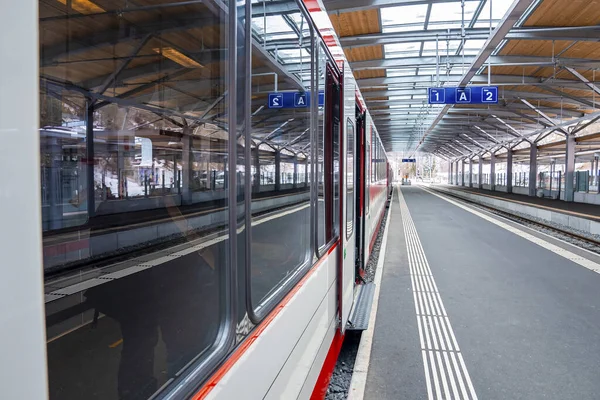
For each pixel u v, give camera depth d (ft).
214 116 5.21
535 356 15.96
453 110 86.17
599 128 105.60
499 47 46.91
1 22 2.15
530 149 114.42
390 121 104.37
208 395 4.19
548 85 60.34
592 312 20.81
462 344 17.10
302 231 8.65
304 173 8.67
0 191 2.13
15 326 2.20
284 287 7.05
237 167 5.16
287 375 6.94
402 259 33.58
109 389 5.26
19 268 2.22
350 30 41.83
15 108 2.22
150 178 6.50
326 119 10.78
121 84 5.82
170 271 6.22
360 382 13.88
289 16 7.29
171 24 5.35
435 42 47.14
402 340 17.52
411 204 97.81
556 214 58.49
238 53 5.24
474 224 57.67
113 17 5.41
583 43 45.47
